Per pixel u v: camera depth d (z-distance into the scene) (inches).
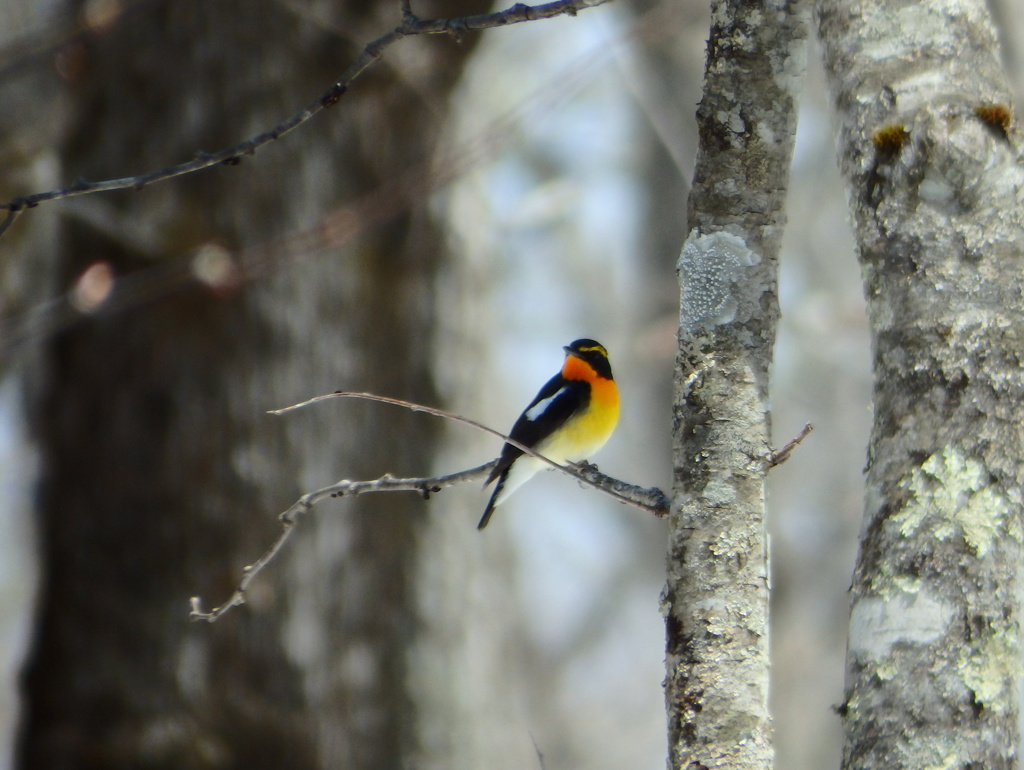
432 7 502.0
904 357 161.6
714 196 198.8
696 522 188.2
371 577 476.1
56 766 445.4
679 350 196.9
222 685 444.5
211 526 454.0
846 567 1051.9
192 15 480.1
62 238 485.4
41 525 479.8
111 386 465.4
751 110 197.9
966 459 154.9
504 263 1370.6
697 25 898.1
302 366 471.5
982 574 149.6
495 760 506.6
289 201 475.5
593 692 1295.5
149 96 475.5
